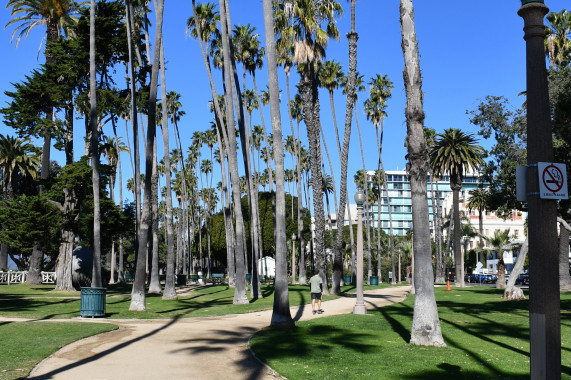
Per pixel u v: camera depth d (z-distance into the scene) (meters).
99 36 32.34
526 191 5.76
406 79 13.15
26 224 30.83
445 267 78.50
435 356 10.69
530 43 5.87
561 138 25.70
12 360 9.73
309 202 83.94
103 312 18.98
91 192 32.97
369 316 19.31
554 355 5.39
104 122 33.53
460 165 52.41
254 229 30.61
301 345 12.06
